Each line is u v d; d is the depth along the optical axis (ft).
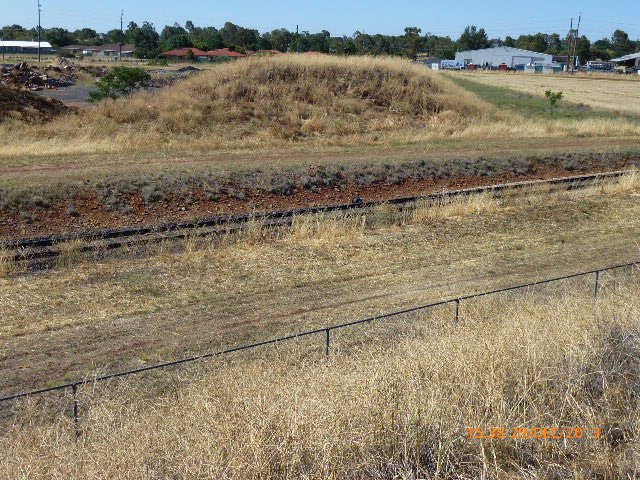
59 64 282.36
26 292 45.03
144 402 28.71
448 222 68.54
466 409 23.31
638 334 29.81
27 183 64.59
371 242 60.39
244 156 88.38
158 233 59.21
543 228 68.23
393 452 21.33
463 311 40.16
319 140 104.99
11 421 28.04
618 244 63.57
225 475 19.30
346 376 25.18
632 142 124.98
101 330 39.60
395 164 86.99
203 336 38.99
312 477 19.74
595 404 24.49
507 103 173.78
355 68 141.79
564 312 34.78
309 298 46.26
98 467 20.52
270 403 23.06
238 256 55.01
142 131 99.71
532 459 21.80
